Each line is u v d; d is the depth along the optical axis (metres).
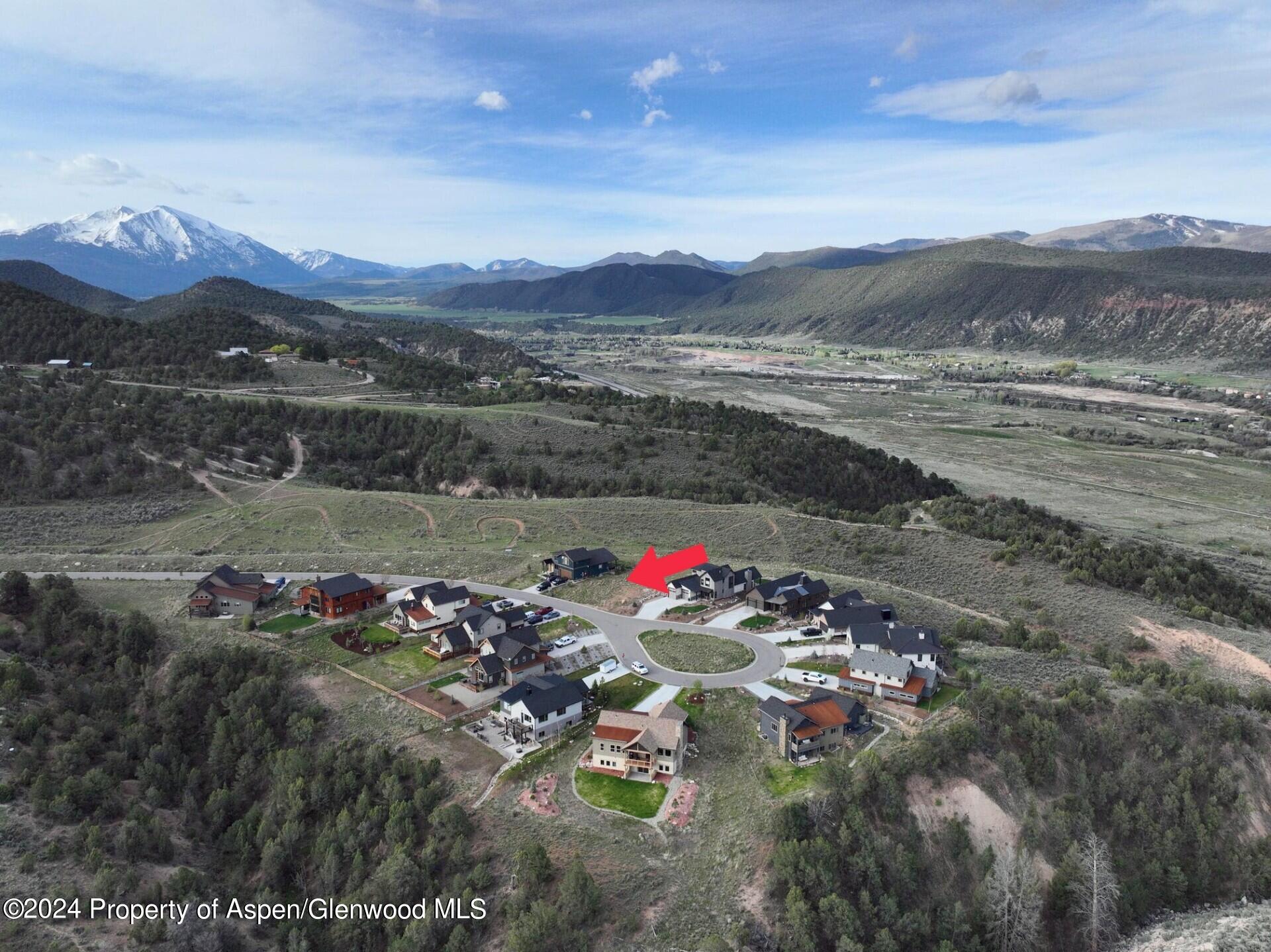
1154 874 58.84
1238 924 53.75
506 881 54.19
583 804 61.22
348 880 57.06
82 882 53.44
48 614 87.94
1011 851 55.50
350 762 67.31
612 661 84.00
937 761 60.62
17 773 63.09
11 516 126.56
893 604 98.31
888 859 53.47
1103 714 68.31
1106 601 106.94
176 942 48.84
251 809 65.62
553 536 130.00
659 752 64.31
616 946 48.69
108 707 76.31
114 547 122.12
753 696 75.56
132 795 66.00
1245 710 71.69
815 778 59.59
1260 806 64.44
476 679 78.44
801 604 96.56
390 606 97.38
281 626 91.62
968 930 51.75
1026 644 88.44
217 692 77.62
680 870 54.41
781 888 51.47
